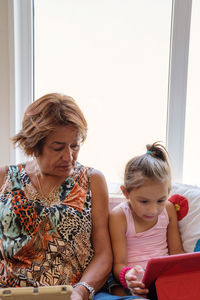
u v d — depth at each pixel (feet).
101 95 4.74
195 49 4.63
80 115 3.22
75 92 4.76
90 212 3.41
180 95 4.67
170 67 4.60
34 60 4.74
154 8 4.50
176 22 4.45
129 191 3.61
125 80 4.69
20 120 4.78
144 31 4.54
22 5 4.53
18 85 4.64
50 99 3.17
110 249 3.40
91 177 3.52
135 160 3.70
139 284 2.82
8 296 2.01
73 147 3.26
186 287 2.57
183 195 4.00
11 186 3.31
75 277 3.14
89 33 4.58
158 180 3.44
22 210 3.11
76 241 3.17
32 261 3.05
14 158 4.66
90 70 4.68
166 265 2.47
